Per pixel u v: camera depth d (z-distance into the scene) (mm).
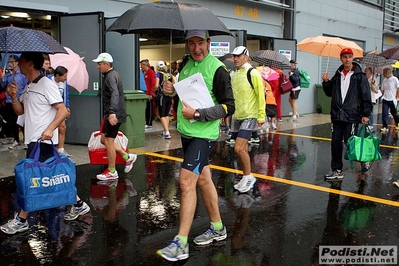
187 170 3789
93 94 8539
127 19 3848
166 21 3631
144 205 5277
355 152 6281
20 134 9438
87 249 4020
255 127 5809
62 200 4148
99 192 5758
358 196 5770
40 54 4125
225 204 5379
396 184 5984
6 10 8000
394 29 23359
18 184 3994
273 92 11352
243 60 5695
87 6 9383
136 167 7152
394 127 12992
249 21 13812
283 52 14156
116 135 6180
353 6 18891
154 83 11344
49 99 4082
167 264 3744
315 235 4418
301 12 15523
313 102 16609
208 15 3830
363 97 6082
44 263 3732
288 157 8234
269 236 4375
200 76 3764
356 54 8148
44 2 8531
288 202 5477
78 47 8609
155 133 10781
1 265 3682
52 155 4188
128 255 3912
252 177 5977
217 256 3904
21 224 4367
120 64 9477
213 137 3891
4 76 8109
